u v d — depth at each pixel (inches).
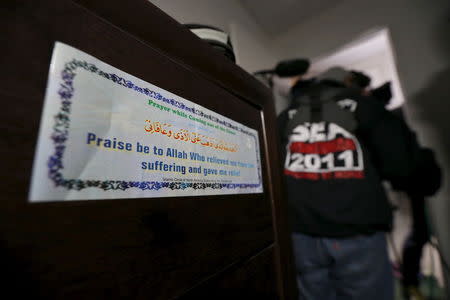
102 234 8.8
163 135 12.4
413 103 48.5
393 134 29.5
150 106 12.0
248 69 45.5
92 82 9.5
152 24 13.2
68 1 9.3
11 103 7.1
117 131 10.1
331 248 31.5
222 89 18.6
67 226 7.9
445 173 43.3
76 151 8.5
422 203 45.1
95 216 8.7
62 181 8.0
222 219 15.5
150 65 12.5
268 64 58.5
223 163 16.8
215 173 15.8
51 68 8.3
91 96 9.3
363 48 67.5
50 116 7.9
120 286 9.0
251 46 49.7
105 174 9.3
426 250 45.5
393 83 69.6
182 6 29.0
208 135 15.9
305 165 34.5
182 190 12.8
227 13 42.8
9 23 7.4
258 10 58.7
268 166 23.6
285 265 22.7
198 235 13.3
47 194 7.5
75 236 8.0
